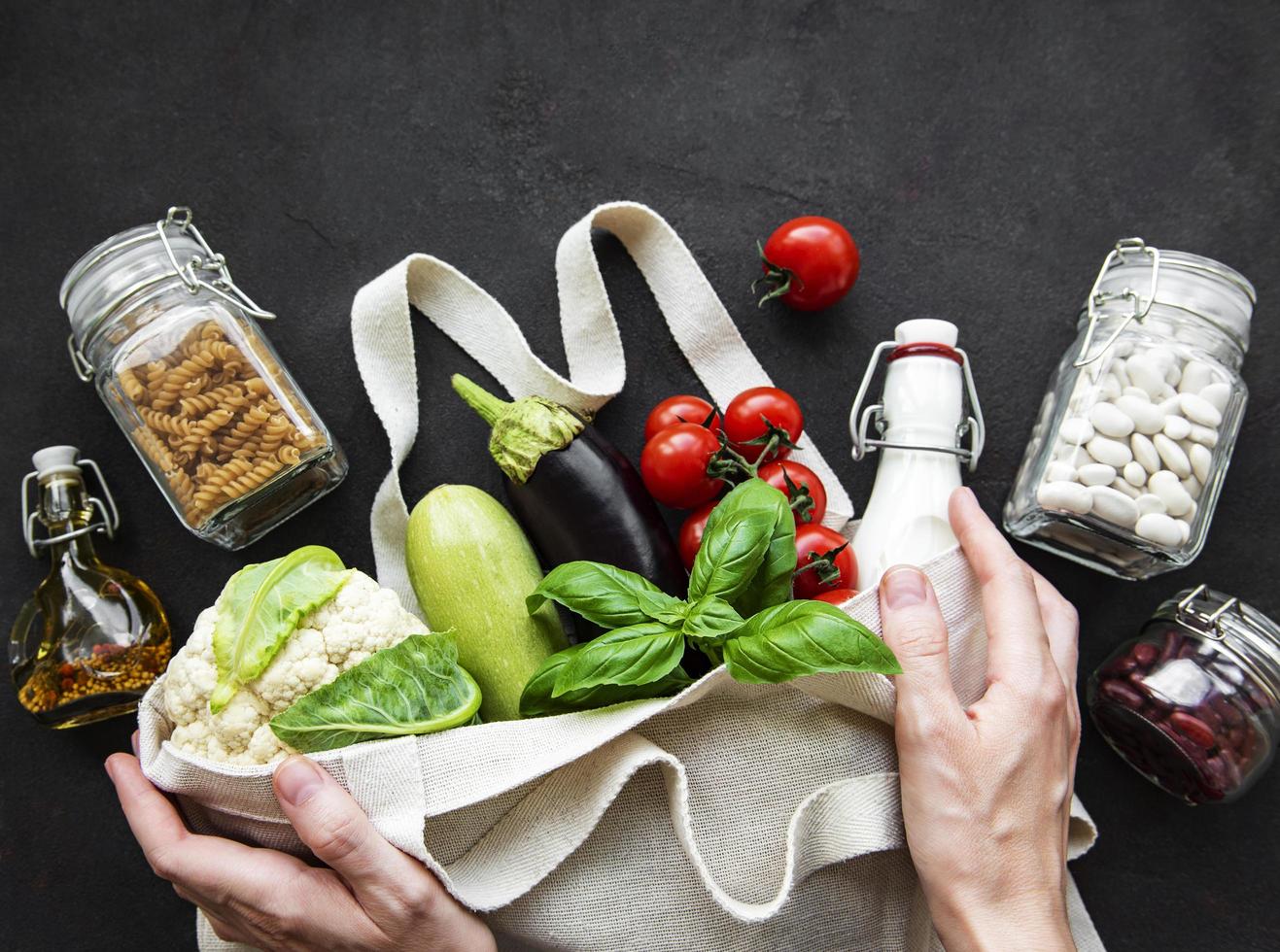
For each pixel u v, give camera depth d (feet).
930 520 3.59
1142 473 3.55
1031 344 4.11
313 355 4.06
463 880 3.05
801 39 4.10
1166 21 4.08
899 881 3.21
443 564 3.40
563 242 3.96
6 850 3.95
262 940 3.05
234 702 3.10
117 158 4.02
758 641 2.82
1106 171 4.11
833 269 3.79
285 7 4.04
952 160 4.12
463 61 4.07
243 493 3.48
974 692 3.27
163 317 3.46
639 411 4.12
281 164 4.05
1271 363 4.06
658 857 3.09
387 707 3.08
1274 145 4.07
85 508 3.78
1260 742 3.63
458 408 4.11
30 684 3.71
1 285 3.99
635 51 4.09
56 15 4.00
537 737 3.01
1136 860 4.03
